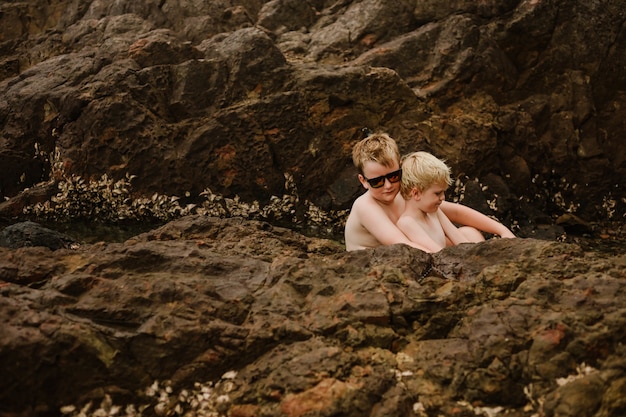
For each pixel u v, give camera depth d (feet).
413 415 9.99
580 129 30.99
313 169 27.84
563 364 10.16
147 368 10.36
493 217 27.50
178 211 26.76
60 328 10.09
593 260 11.95
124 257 11.88
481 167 28.76
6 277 11.56
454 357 10.41
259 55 27.99
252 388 10.23
